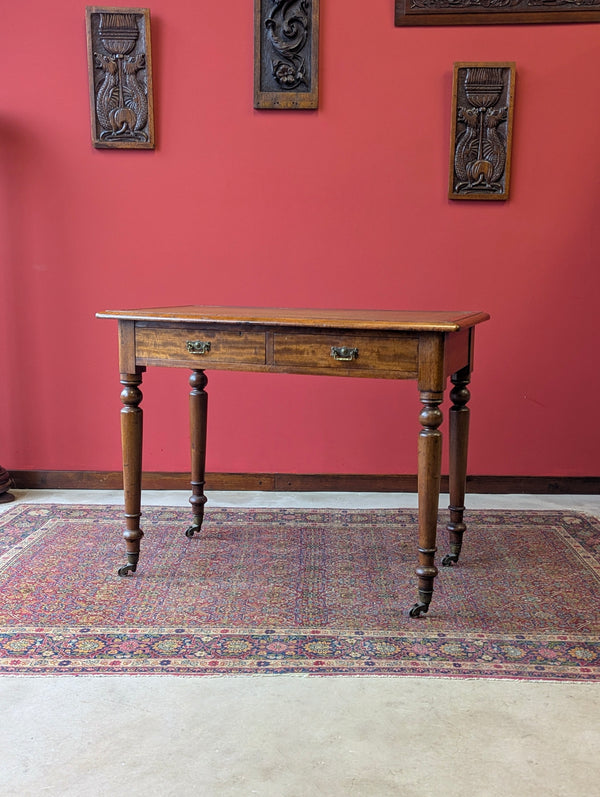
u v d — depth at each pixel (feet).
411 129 11.31
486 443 11.98
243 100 11.41
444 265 11.57
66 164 11.62
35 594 8.07
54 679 6.39
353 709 5.98
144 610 7.70
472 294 11.61
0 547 9.46
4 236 11.82
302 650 6.90
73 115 11.51
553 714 5.92
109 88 11.32
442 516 10.82
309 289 11.75
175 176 11.60
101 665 6.61
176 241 11.74
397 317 7.98
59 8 11.29
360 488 12.15
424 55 11.15
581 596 8.07
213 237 11.71
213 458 12.20
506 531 10.17
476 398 11.87
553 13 10.89
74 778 5.12
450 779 5.11
